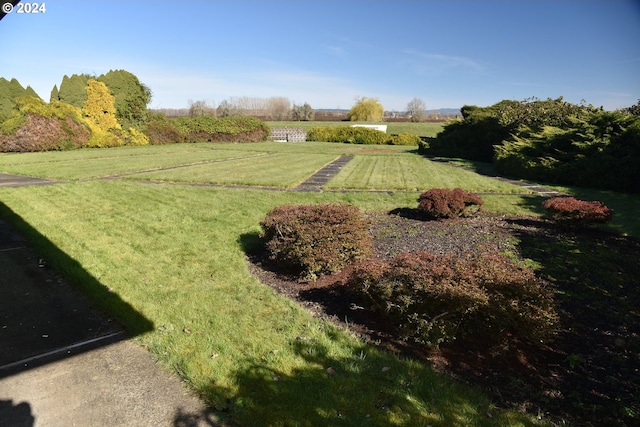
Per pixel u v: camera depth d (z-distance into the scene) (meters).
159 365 3.12
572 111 17.75
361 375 3.00
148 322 3.79
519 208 9.52
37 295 4.45
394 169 17.61
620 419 2.59
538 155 15.41
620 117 13.00
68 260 5.50
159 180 13.16
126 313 3.96
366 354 3.31
